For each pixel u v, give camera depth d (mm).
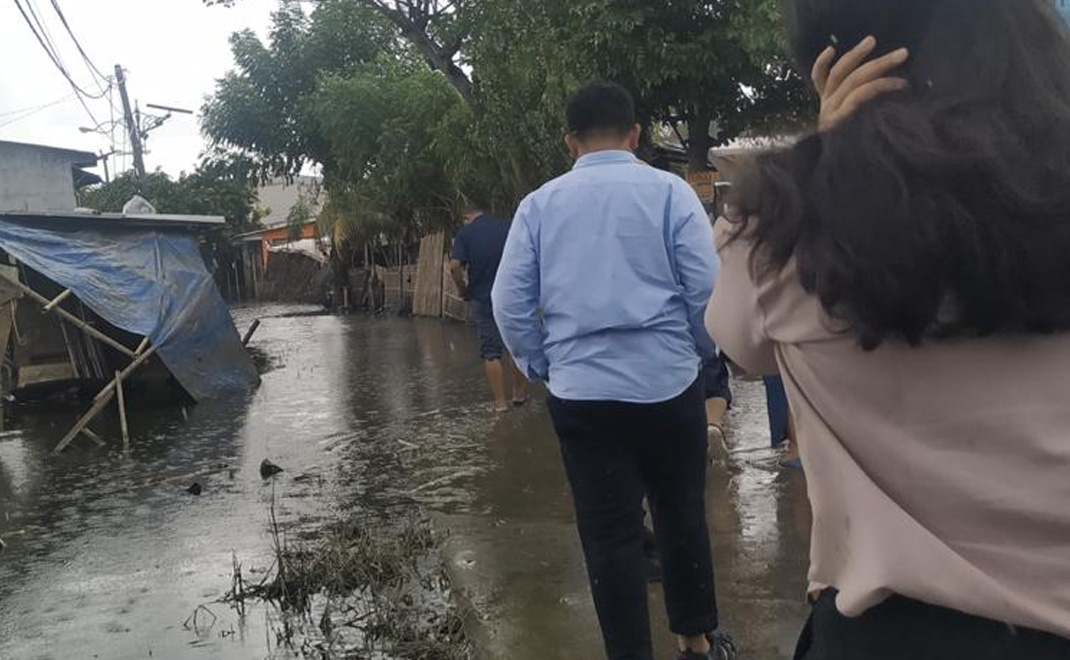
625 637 2898
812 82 1366
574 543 4719
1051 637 1136
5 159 15289
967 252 1112
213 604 4449
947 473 1173
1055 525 1141
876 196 1158
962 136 1149
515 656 3535
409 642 3773
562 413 2941
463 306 18016
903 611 1196
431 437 7625
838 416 1251
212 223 12008
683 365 2945
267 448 7836
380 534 5176
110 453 8109
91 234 10820
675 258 2918
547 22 11242
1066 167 1149
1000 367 1165
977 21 1225
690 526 3061
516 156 11961
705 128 12094
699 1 10586
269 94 25750
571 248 2943
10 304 9688
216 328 11125
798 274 1238
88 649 4051
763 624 3625
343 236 24109
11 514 6340
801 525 4672
